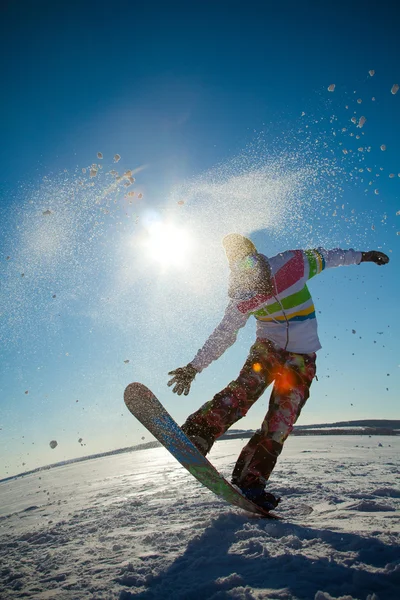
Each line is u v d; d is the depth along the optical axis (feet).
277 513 7.58
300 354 7.81
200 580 4.71
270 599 4.04
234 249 7.92
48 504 14.66
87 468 32.89
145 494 12.15
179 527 7.13
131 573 5.15
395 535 5.45
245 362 7.87
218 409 7.46
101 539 7.20
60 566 5.95
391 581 4.15
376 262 8.84
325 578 4.38
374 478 11.86
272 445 7.48
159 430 7.04
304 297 7.95
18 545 8.04
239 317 7.72
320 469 14.53
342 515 6.97
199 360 7.66
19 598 4.88
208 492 10.61
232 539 5.98
